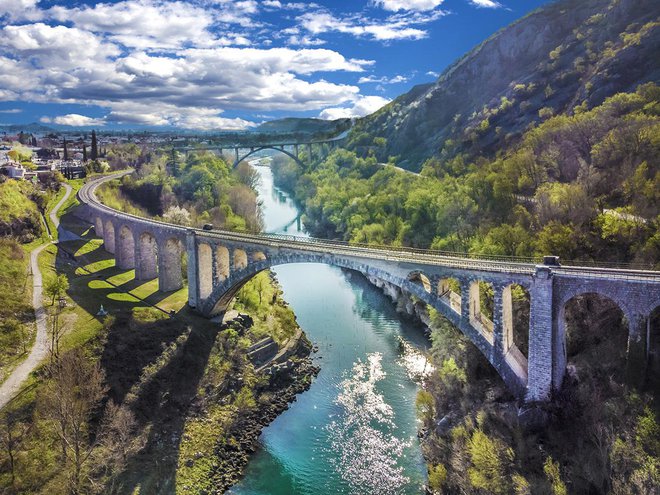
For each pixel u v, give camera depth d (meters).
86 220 141.38
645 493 44.41
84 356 75.56
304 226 193.38
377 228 143.25
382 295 129.62
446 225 122.81
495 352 65.25
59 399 60.19
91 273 111.19
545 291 59.84
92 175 186.00
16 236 118.81
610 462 49.50
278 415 80.38
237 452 71.50
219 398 80.75
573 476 51.69
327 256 79.56
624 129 97.81
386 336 104.94
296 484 65.44
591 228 82.88
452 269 67.56
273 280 136.75
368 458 69.25
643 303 55.97
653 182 81.50
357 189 190.88
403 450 70.38
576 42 178.62
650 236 74.19
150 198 167.88
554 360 61.25
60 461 60.84
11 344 75.25
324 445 72.38
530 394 62.06
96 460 62.34
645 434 50.09
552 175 113.44
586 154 110.81
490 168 128.62
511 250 91.88
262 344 94.19
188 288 99.88
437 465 64.50
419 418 76.31
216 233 96.12
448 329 81.75
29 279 95.81
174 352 82.94
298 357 95.81
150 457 67.00
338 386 86.75
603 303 71.12
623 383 59.09
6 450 59.28
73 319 83.94
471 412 67.00
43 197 145.88
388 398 82.62
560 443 56.59
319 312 118.62
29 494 56.69
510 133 158.12
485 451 56.19
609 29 169.00
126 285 106.62
